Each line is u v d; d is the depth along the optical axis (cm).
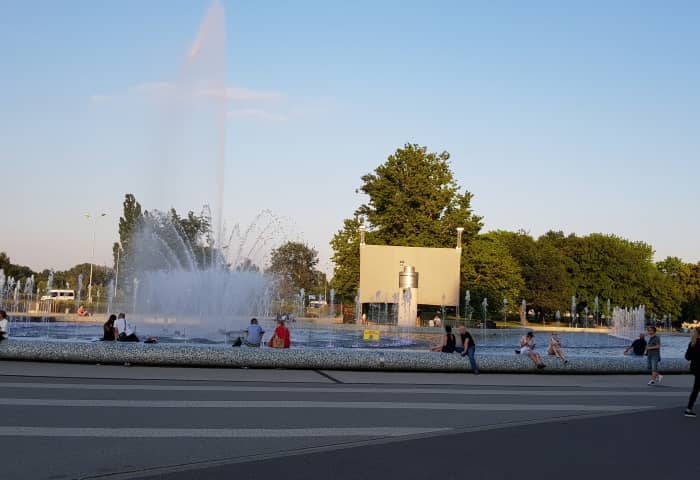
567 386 1697
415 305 4925
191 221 3164
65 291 7944
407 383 1636
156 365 1783
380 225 6106
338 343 3077
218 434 955
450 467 811
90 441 888
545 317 9319
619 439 1012
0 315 1845
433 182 6088
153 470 757
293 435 965
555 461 859
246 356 1812
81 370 1638
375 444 922
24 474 729
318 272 10150
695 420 1198
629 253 8556
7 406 1112
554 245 9131
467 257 6003
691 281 9681
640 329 6650
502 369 1936
